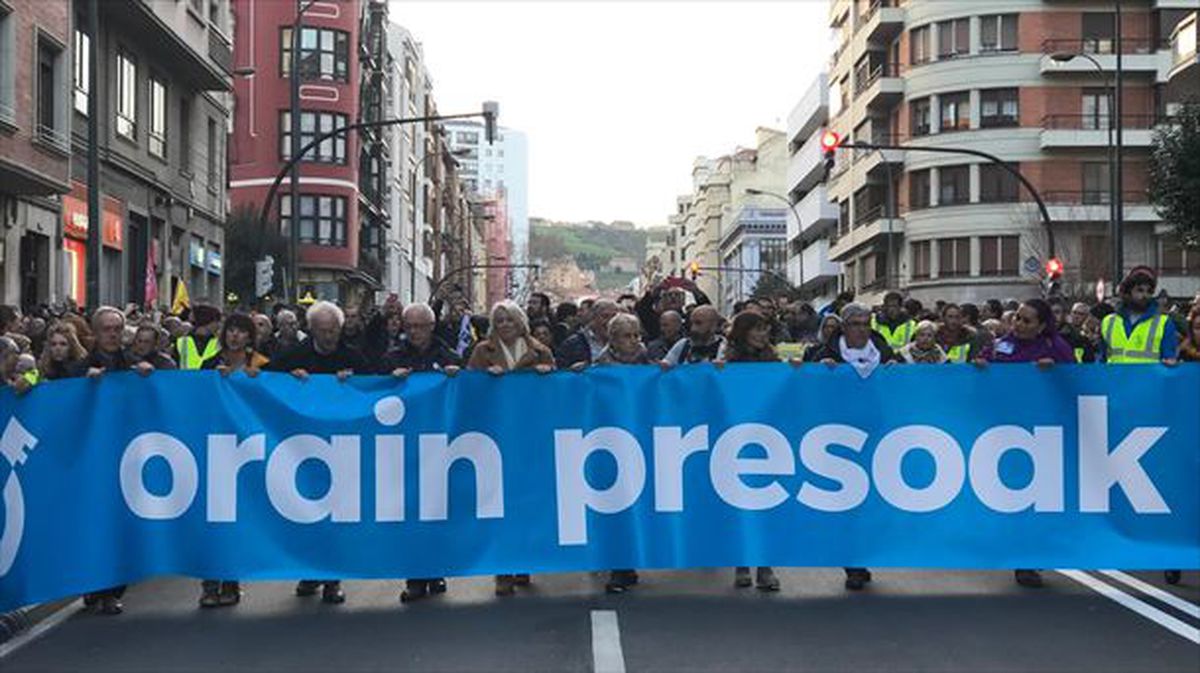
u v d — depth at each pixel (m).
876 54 56.75
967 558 7.15
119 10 25.39
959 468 7.20
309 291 31.00
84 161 24.73
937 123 51.41
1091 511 7.18
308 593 7.41
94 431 6.80
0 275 20.88
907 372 7.23
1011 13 50.19
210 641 6.31
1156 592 7.29
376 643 6.22
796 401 7.23
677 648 6.04
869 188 57.28
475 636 6.32
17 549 6.59
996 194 50.22
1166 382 7.21
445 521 7.04
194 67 30.44
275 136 50.34
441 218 96.00
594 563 7.11
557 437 7.14
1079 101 49.75
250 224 40.69
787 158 112.50
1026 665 5.72
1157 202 26.02
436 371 7.19
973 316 12.16
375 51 58.59
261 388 6.98
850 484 7.20
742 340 7.75
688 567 7.15
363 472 7.01
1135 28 49.81
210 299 34.78
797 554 7.16
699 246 139.12
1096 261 47.50
